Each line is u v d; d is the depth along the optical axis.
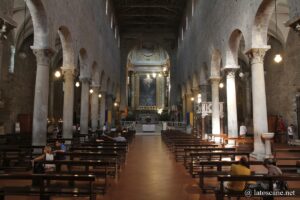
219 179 5.11
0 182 7.73
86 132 18.98
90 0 19.59
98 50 22.67
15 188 5.59
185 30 32.16
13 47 20.39
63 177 4.89
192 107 27.38
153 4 33.34
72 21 14.97
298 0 7.96
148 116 47.12
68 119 15.29
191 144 12.87
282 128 20.30
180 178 8.39
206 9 20.88
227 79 15.81
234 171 6.02
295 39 19.06
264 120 11.89
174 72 40.97
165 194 6.60
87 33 18.62
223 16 16.33
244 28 13.01
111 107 30.55
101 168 9.87
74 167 9.98
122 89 40.16
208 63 20.17
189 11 29.19
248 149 13.76
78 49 16.22
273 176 5.09
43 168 6.91
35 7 10.98
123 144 12.40
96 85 22.62
